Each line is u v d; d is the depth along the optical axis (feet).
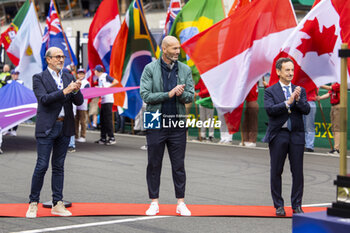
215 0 102.83
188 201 56.85
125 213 50.19
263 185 67.72
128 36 106.83
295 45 71.15
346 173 27.81
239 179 71.97
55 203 49.75
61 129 49.60
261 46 88.02
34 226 45.06
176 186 50.39
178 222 46.98
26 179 69.92
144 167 81.97
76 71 121.39
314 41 71.41
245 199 58.44
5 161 86.99
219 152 100.89
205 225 45.88
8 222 46.52
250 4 88.22
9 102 95.20
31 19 119.55
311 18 71.15
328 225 26.32
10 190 62.13
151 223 46.50
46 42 116.47
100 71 110.32
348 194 26.89
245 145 110.32
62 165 50.06
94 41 115.75
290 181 71.26
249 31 88.17
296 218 27.53
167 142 50.67
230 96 90.07
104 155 95.81
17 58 125.08
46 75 49.49
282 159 49.78
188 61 104.99
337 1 71.36
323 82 72.33
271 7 87.45
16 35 121.60
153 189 50.44
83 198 57.67
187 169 80.28
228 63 89.71
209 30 90.48
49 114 48.85
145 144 114.83
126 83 108.27
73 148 100.37
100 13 115.34
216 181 70.08
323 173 77.51
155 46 107.86
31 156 93.61
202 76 91.20
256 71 88.94
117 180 69.87
